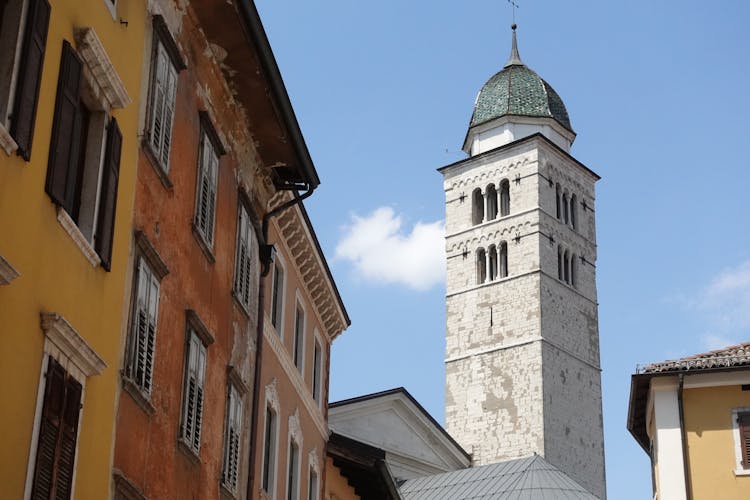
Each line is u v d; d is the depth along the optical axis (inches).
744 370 1620.3
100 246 738.8
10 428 593.0
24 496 605.0
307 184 1309.1
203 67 1031.0
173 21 941.8
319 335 1674.5
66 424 666.2
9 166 601.6
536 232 4247.0
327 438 1681.8
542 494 2453.2
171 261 909.8
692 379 1642.5
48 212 652.1
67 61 680.4
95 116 754.2
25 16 615.5
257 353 1226.0
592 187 4650.6
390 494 1750.7
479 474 2630.4
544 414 3973.9
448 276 4434.1
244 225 1181.1
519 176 4382.4
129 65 817.5
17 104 605.0
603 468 4151.1
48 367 641.6
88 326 716.0
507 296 4229.8
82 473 697.0
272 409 1353.3
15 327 606.9
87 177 738.2
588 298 4394.7
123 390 778.8
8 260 601.3
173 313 911.0
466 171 4544.8
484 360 4190.5
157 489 852.0
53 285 661.3
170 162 920.3
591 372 4264.3
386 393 2736.2
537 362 4045.3
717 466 1603.1
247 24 1014.4
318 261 1536.7
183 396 924.6
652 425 1721.2
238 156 1172.5
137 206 827.4
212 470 1019.3
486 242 4382.4
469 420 4141.2
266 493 1279.5
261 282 1259.8
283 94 1138.7
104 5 764.0
